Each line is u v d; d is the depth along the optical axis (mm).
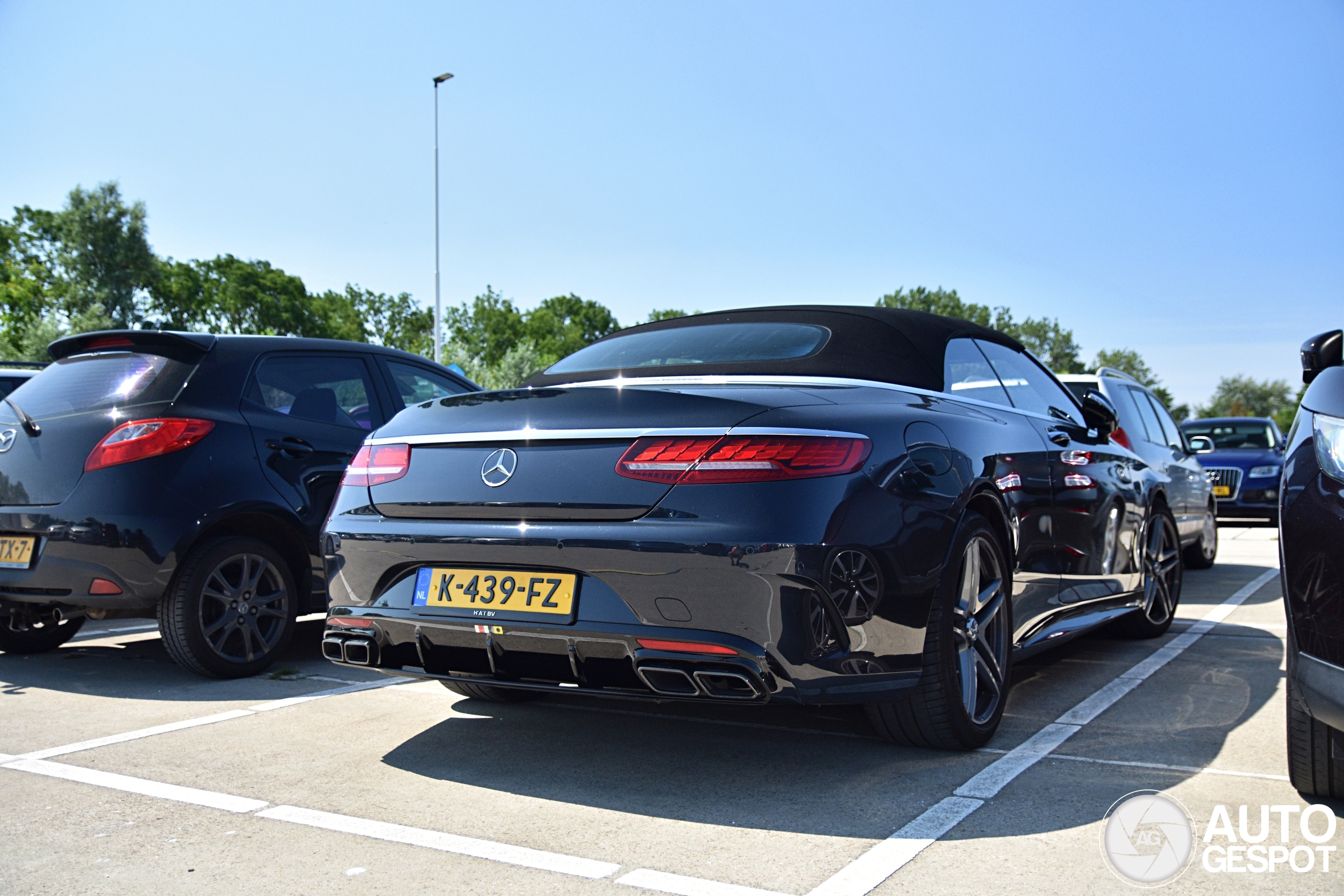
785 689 2414
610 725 3383
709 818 2463
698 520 2414
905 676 2682
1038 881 2064
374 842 2316
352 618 2863
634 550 2430
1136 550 4566
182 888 2074
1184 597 6535
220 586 4117
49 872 2156
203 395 4188
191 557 4023
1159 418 7777
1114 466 4340
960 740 2900
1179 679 3992
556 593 2535
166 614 3986
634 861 2195
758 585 2371
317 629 5484
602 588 2484
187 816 2496
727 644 2367
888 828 2375
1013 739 3135
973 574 2996
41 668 4422
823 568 2422
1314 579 2211
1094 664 4312
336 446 4609
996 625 3164
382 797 2639
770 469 2434
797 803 2564
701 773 2840
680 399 2570
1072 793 2613
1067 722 3334
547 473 2604
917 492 2721
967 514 2941
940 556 2746
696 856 2221
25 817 2492
